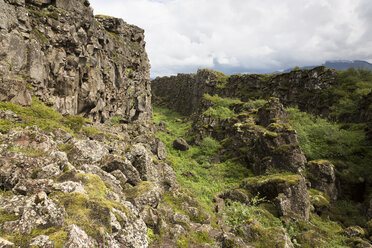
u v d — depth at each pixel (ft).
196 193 61.52
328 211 61.82
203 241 32.42
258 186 62.80
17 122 37.76
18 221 15.49
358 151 80.84
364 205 63.31
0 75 41.57
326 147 85.81
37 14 54.29
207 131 137.90
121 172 34.35
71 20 63.26
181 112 316.60
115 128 83.20
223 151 108.88
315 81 153.58
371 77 144.56
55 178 22.93
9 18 44.75
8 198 17.66
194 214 40.65
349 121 112.27
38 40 53.52
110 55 100.22
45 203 16.88
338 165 75.82
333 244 40.86
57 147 34.53
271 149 78.02
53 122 45.80
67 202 18.97
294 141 78.64
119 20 115.03
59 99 60.39
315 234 42.96
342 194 69.26
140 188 32.32
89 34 74.08
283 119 106.83
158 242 26.45
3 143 25.34
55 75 59.41
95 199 20.81
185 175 77.10
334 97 137.59
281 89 175.11
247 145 98.58
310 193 64.54
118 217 20.99
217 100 191.11
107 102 95.45
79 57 67.82
